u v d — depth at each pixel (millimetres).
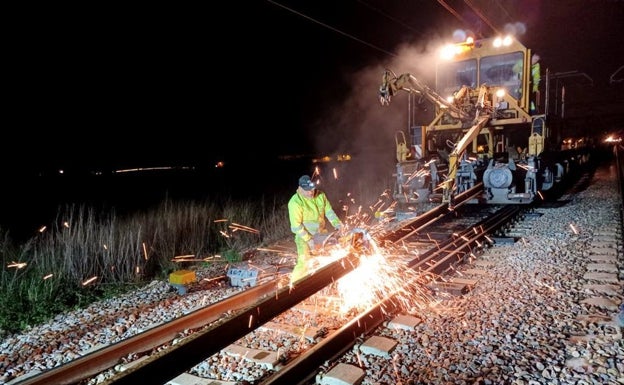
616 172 19562
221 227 9453
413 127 11766
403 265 5910
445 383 3283
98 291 6176
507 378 3305
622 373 3275
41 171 17109
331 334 3973
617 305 4559
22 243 7680
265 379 3457
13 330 4824
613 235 7684
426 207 11812
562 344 3814
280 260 7438
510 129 11977
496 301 4891
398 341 4008
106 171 20156
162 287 6117
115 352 3803
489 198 10547
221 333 2844
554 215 9984
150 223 8367
